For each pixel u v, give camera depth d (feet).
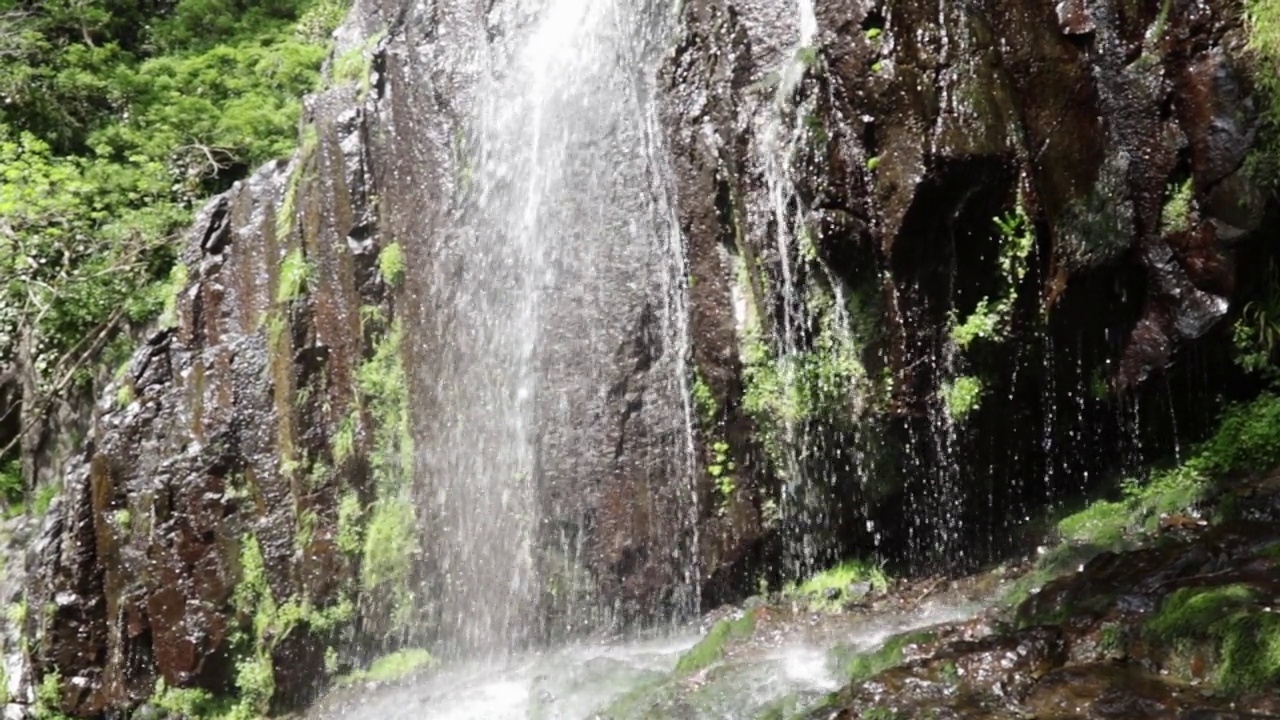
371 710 26.35
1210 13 19.17
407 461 29.04
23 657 35.53
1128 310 20.22
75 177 47.93
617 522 24.56
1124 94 19.88
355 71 32.30
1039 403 20.88
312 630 29.40
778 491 22.56
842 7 20.08
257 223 33.81
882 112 19.40
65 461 43.47
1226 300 18.97
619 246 25.17
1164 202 19.56
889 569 22.33
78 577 33.65
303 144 32.53
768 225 21.21
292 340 30.66
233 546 30.78
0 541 41.09
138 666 32.17
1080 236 19.35
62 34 57.88
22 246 45.24
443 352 28.60
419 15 31.45
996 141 18.70
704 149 22.57
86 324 45.27
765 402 21.70
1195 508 19.24
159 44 58.75
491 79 29.17
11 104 52.54
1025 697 13.43
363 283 30.14
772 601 22.71
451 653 27.91
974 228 19.42
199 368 33.35
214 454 31.35
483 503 27.30
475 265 28.27
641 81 25.00
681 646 22.89
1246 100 18.66
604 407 24.94
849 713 14.07
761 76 21.90
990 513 21.63
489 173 28.55
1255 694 12.32
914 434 20.57
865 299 20.29
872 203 19.53
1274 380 19.97
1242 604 13.58
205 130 50.42
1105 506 20.77
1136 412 20.74
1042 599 16.12
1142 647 13.82
